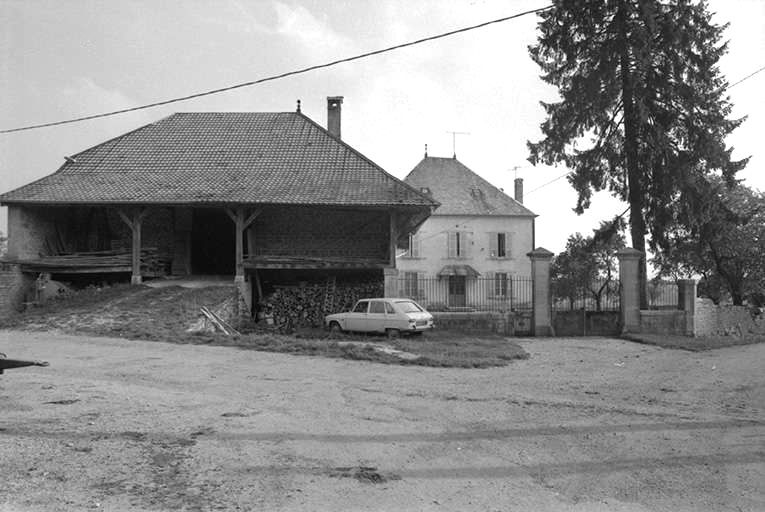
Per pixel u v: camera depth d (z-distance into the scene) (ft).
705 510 17.71
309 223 87.61
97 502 17.02
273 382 37.45
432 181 159.53
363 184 84.12
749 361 55.31
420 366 46.91
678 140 89.71
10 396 30.25
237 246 79.61
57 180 83.51
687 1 86.22
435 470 20.86
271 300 82.33
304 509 17.03
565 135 92.94
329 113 105.81
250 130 97.35
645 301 85.66
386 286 79.66
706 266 122.21
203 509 16.76
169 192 80.64
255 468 20.31
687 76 88.28
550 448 23.85
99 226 89.56
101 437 23.11
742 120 89.35
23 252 79.71
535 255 77.97
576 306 84.17
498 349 58.44
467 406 31.58
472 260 152.05
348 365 45.75
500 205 157.17
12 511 16.05
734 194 118.21
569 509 17.65
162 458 20.97
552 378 43.04
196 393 32.91
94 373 38.55
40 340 54.70
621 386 40.22
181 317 64.64
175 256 89.04
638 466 21.72
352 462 21.34
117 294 73.61
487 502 18.06
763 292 121.29
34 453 20.86
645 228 93.25
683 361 55.01
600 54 87.30
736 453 23.40
